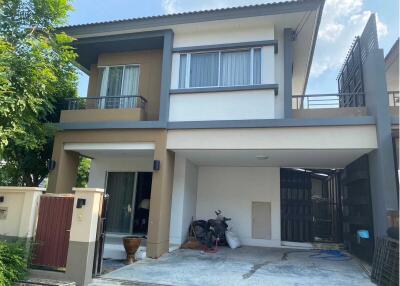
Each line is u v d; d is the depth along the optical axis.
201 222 9.35
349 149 6.78
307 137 6.88
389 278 4.97
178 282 5.15
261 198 9.81
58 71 7.42
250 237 9.61
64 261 5.18
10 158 8.81
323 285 5.21
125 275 5.51
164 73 8.07
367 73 7.41
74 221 5.16
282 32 8.37
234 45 7.98
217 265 6.52
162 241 7.46
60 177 8.09
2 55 5.80
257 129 7.17
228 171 10.20
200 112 7.80
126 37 8.52
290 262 7.05
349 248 8.55
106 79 9.20
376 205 6.57
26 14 7.04
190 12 7.80
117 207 9.97
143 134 7.76
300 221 9.72
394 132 6.61
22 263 4.90
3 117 5.94
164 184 7.52
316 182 11.98
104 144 8.05
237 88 7.68
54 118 9.07
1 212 5.55
